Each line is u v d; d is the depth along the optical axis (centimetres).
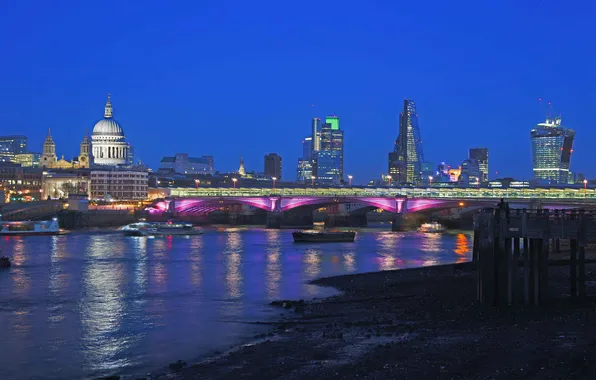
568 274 9119
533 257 6812
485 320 6272
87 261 13438
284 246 17700
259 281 10256
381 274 10525
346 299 8231
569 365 4634
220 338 6334
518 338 5456
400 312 7106
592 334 5500
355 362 5041
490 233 6750
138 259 13862
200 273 11350
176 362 5469
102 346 6116
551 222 6688
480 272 6988
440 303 7412
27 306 8125
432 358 4988
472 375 4550
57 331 6731
